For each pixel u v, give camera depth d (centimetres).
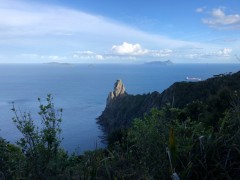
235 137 371
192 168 350
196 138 404
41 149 368
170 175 341
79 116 9394
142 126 402
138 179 361
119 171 380
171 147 340
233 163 345
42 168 365
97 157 397
